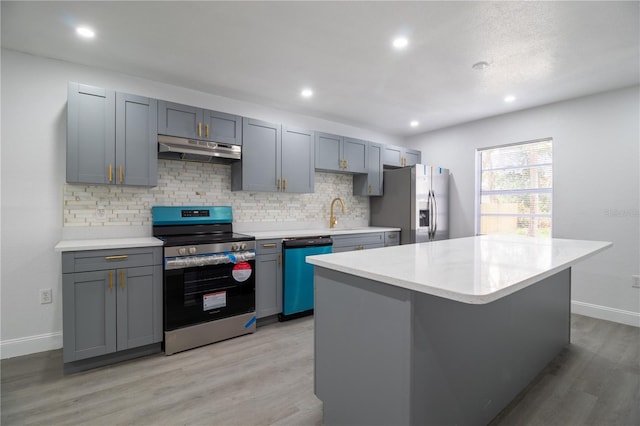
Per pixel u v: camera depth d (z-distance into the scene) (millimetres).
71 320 2145
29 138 2479
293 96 3410
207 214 3221
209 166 3334
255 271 2984
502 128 4047
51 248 2557
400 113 4000
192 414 1739
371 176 4406
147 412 1755
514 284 1153
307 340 2748
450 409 1427
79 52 2459
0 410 1768
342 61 2607
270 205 3793
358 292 1457
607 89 3182
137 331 2379
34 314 2500
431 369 1317
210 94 3328
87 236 2686
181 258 2521
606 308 3244
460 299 1025
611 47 2365
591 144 3326
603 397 1931
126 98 2576
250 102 3596
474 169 4352
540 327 2211
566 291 2623
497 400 1767
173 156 2982
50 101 2551
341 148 4074
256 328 3033
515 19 2021
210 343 2662
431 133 4883
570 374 2197
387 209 4578
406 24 2084
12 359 2379
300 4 1881
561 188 3523
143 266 2404
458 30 2152
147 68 2738
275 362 2338
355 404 1475
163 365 2293
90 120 2436
